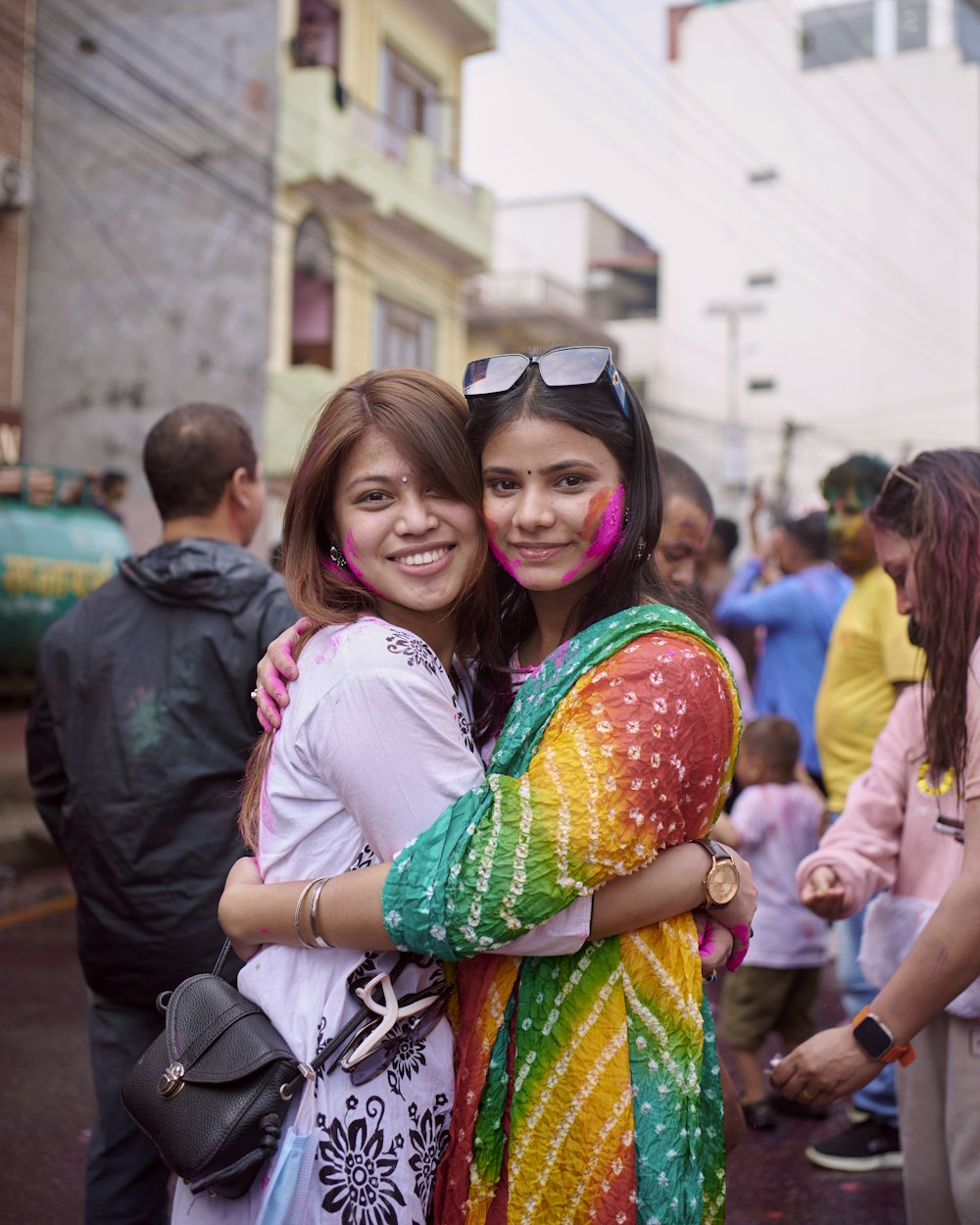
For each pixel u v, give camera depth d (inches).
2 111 499.2
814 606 185.0
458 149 696.4
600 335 964.0
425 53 657.0
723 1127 66.4
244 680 93.3
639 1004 59.6
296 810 62.3
